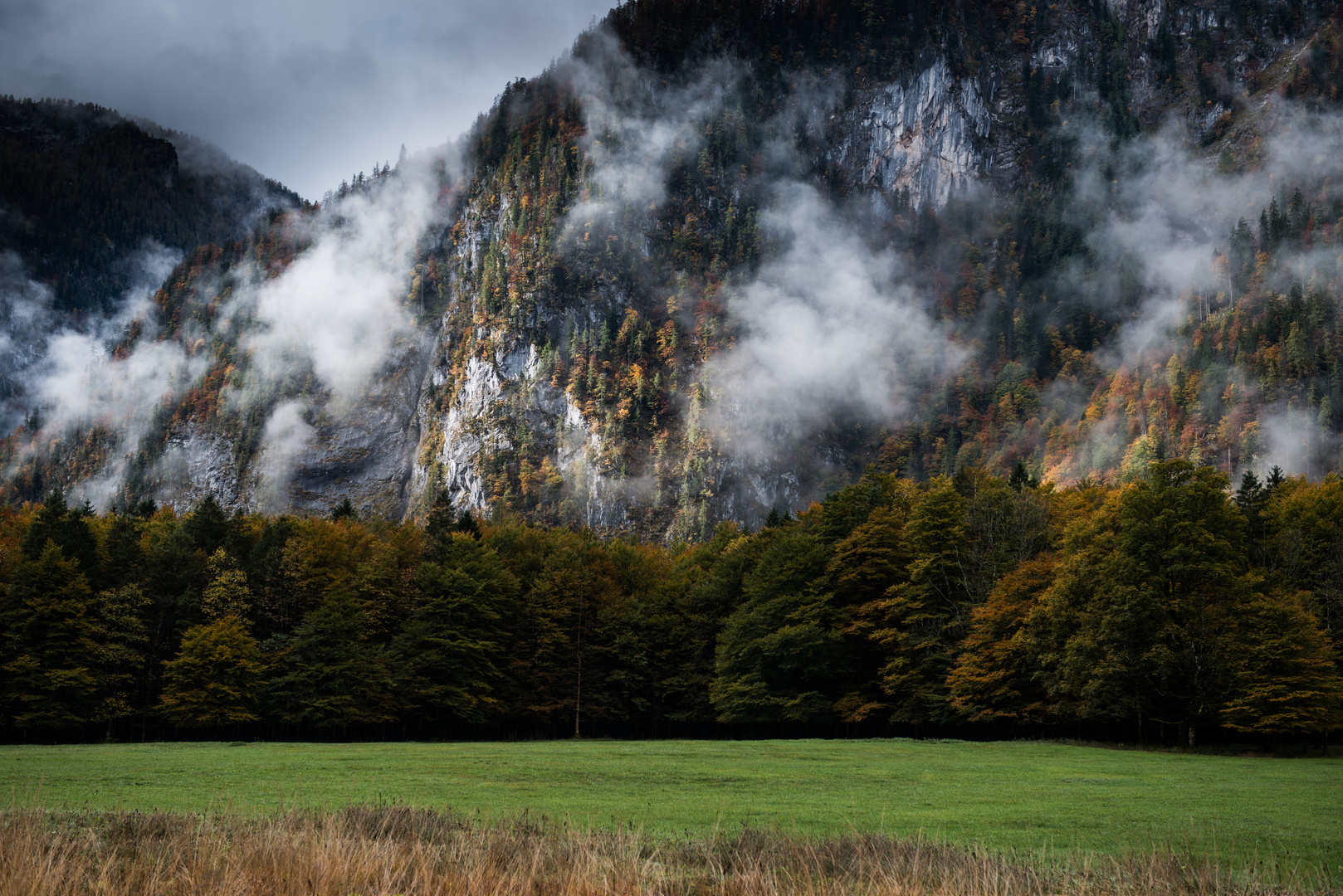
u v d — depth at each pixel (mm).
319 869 11500
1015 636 57719
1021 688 59500
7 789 25297
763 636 73562
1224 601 52562
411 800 23000
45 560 68562
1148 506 54500
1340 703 51125
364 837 13148
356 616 74500
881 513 73375
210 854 12469
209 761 38312
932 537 67875
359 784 27531
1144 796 25734
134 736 72812
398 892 11273
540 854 12469
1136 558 53406
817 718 69312
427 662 75625
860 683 71812
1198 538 51875
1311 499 69812
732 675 75625
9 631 66938
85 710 67375
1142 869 13102
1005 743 53531
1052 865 13477
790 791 26266
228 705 69000
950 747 49844
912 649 65375
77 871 11414
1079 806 23125
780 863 13250
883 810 21672
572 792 25500
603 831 15648
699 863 13469
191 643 69250
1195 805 23469
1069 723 59062
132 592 73188
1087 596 56062
